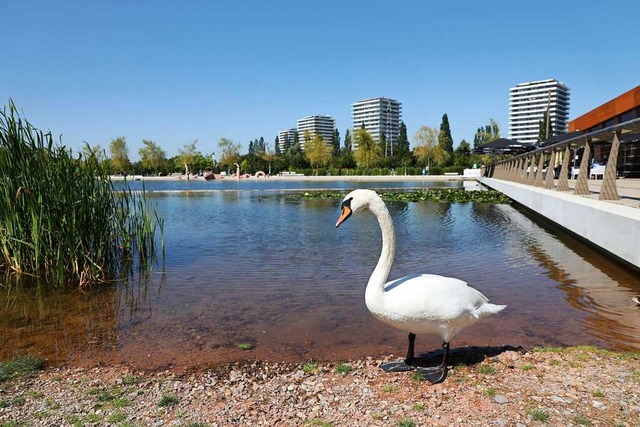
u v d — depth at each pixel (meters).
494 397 3.60
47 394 4.02
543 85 117.44
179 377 4.42
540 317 5.96
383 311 4.08
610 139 11.27
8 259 8.49
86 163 8.68
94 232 8.55
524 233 13.02
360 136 83.75
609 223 7.80
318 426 3.34
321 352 4.99
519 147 37.50
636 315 5.98
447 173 73.94
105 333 5.70
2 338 5.58
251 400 3.86
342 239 12.30
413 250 10.63
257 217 17.55
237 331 5.68
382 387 3.98
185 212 19.52
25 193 8.15
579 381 3.81
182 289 7.62
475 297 4.20
